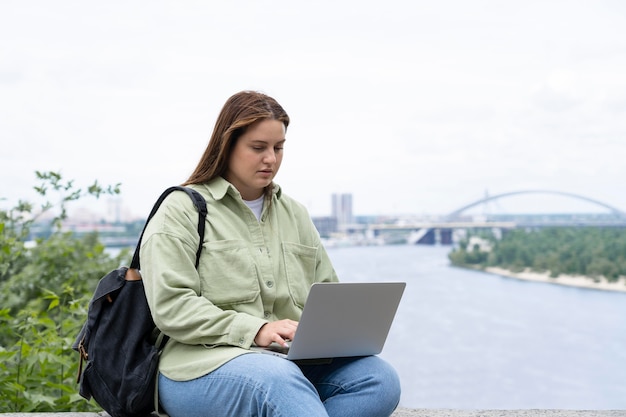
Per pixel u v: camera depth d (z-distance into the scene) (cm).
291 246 270
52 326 394
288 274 265
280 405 218
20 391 357
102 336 246
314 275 278
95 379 247
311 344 237
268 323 239
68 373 373
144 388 244
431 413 315
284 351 246
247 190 266
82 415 296
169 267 242
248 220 262
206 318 236
